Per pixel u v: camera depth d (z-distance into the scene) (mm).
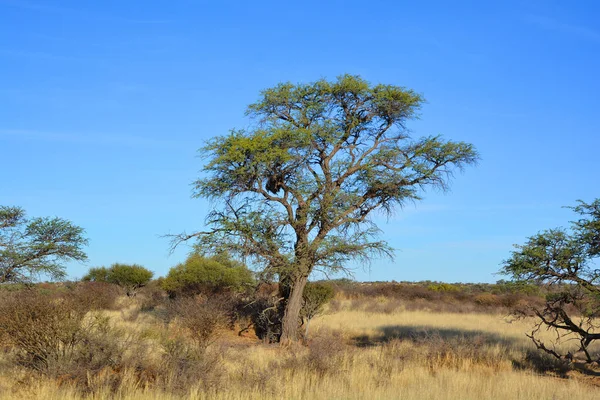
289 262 23656
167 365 13016
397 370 15984
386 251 24000
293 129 24172
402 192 25344
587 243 18062
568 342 24688
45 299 13523
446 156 25172
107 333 13492
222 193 23688
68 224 25125
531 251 18062
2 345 14281
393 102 25594
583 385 15641
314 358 15500
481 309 46469
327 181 25297
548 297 20250
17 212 24281
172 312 25969
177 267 35500
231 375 13891
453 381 14523
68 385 11922
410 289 61812
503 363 18750
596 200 18109
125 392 11539
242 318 27953
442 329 29672
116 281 49656
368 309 42625
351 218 24344
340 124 26266
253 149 22719
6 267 23859
